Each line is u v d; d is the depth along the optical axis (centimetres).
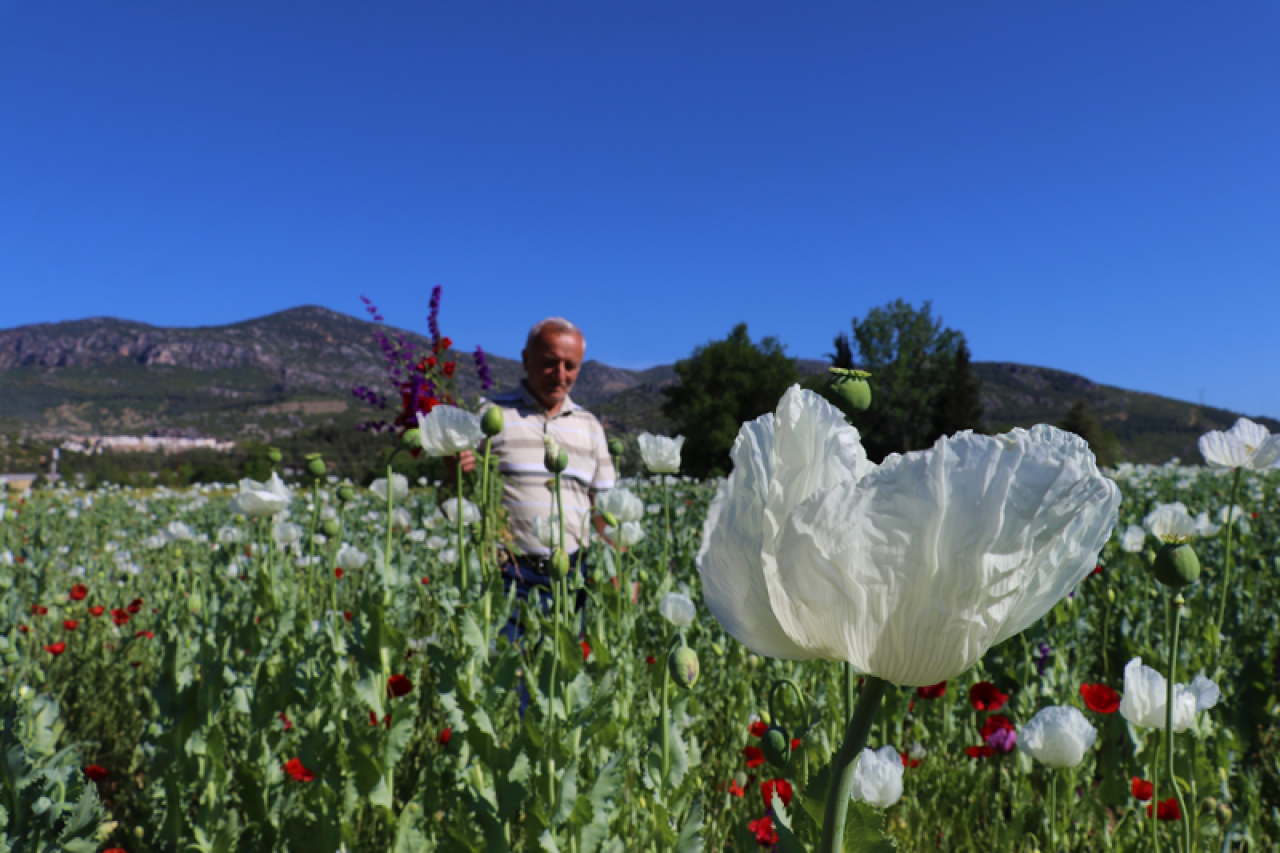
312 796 220
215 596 309
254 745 246
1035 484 54
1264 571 558
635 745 254
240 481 288
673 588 404
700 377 5075
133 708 394
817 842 101
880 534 57
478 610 219
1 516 766
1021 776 243
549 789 191
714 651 367
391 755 213
